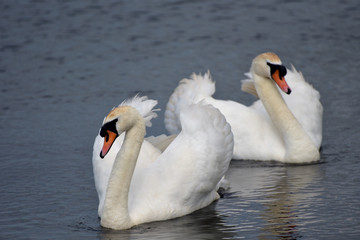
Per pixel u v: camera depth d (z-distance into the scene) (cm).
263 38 2706
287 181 1522
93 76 2378
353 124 1903
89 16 3025
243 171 1630
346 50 2545
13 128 1917
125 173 1244
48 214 1338
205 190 1342
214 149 1341
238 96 2162
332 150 1741
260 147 1738
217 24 2888
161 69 2427
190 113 1372
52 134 1866
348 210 1310
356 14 2927
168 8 3114
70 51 2641
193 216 1316
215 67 2427
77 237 1216
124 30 2856
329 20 2870
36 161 1672
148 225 1267
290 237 1186
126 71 2417
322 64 2420
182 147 1339
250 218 1291
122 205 1249
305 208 1334
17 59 2562
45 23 2944
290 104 1825
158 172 1323
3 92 2233
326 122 1931
